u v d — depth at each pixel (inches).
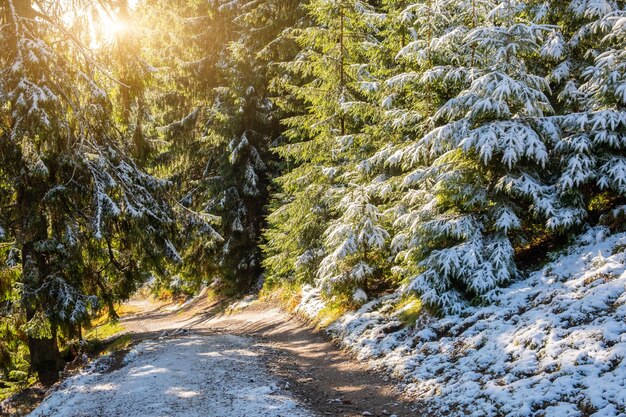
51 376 472.1
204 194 920.3
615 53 315.3
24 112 409.1
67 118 464.4
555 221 325.4
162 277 565.9
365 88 523.2
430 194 398.6
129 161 514.3
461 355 304.2
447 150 388.2
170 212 543.2
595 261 303.7
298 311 649.0
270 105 856.3
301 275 627.2
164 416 261.7
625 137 318.0
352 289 528.4
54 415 289.4
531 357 255.9
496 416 224.8
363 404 287.1
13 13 429.1
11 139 413.4
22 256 452.4
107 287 524.4
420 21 435.5
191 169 987.9
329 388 329.4
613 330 236.7
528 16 413.7
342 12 591.2
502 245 344.2
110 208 450.0
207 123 883.4
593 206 358.9
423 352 339.0
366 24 607.8
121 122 542.3
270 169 891.4
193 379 336.8
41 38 459.2
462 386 264.2
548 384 226.4
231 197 863.1
